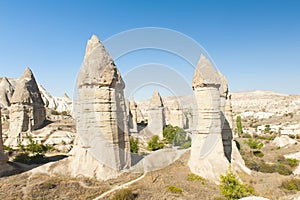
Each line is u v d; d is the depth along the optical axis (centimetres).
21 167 2420
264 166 2791
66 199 1538
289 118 9044
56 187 1734
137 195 1553
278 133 6788
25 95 4053
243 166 2541
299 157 3603
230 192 1597
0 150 2267
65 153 3500
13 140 3819
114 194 1573
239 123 6650
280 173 2666
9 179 1966
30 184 1791
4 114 5344
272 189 2028
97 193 1641
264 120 9975
